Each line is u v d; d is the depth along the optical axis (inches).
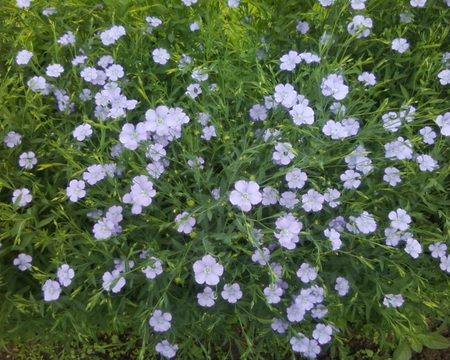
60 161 18.3
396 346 20.8
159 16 20.7
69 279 16.1
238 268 17.3
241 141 17.3
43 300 17.2
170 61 19.9
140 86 18.4
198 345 20.3
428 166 17.4
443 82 18.8
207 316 17.4
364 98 19.6
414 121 18.9
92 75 18.5
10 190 18.1
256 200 14.8
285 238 15.6
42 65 20.8
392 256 17.5
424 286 17.6
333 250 16.5
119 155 16.7
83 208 18.4
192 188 18.1
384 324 18.8
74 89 19.2
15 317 17.8
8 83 17.4
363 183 18.3
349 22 19.2
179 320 17.6
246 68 19.4
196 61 19.7
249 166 17.7
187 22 20.1
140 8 19.8
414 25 20.4
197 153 17.3
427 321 19.6
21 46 19.6
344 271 18.1
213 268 15.1
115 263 16.9
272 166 17.3
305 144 17.9
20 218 16.3
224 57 19.0
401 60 19.7
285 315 18.0
